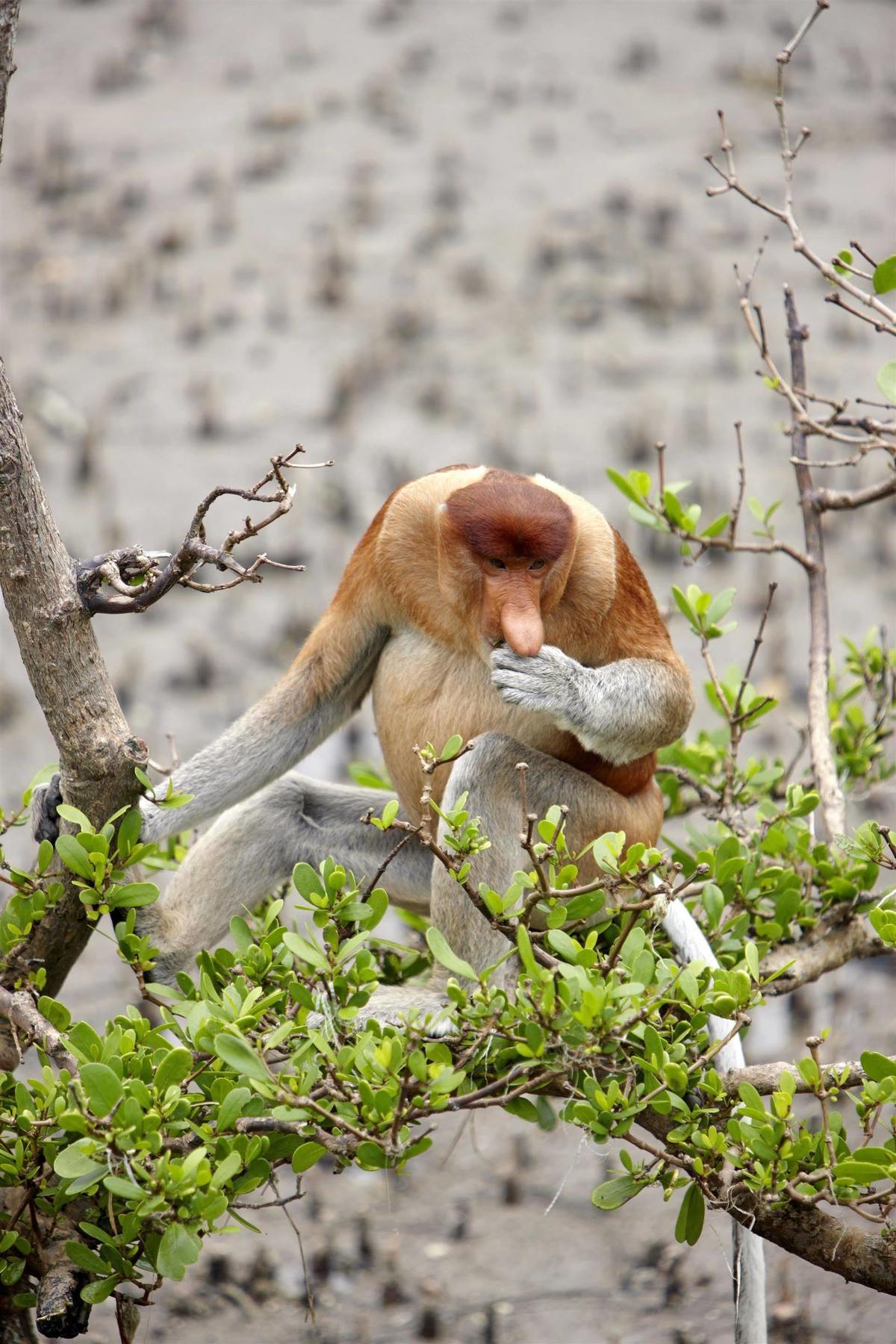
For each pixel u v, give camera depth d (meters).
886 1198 8.11
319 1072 8.31
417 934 13.15
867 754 13.35
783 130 11.45
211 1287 15.39
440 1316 14.98
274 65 54.12
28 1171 8.66
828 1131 8.19
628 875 8.36
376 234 43.16
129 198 45.28
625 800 11.27
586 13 57.56
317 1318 14.96
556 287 40.09
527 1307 15.09
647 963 8.35
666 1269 15.65
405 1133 7.93
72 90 53.00
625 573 10.82
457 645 10.76
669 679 10.69
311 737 11.53
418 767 11.06
